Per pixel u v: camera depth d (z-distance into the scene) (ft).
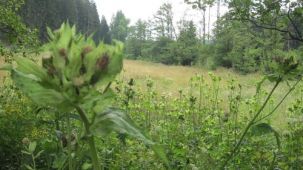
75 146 6.81
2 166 16.85
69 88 4.67
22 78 4.70
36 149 14.20
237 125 20.01
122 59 4.73
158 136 15.71
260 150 16.07
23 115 17.84
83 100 4.73
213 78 23.56
